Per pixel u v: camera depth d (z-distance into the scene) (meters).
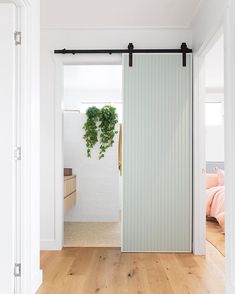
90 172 5.58
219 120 6.92
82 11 3.41
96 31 3.84
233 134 2.27
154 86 3.71
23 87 2.37
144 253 3.64
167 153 3.70
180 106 3.70
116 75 5.85
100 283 2.69
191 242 3.67
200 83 3.66
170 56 3.72
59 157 3.79
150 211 3.69
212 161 6.75
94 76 5.92
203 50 3.38
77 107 7.10
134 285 2.64
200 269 3.06
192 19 3.61
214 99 6.88
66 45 3.84
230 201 2.31
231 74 2.32
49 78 3.82
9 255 2.25
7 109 2.25
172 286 2.63
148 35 3.82
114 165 5.57
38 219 2.65
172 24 3.73
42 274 2.85
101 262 3.28
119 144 5.37
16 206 2.36
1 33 2.26
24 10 2.39
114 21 3.65
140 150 3.70
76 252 3.65
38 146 2.67
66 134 5.62
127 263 3.25
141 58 3.73
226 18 2.38
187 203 3.68
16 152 2.36
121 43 3.82
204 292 2.50
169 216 3.68
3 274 2.25
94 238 4.33
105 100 7.08
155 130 3.70
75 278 2.80
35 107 2.58
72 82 6.36
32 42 2.48
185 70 3.72
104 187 5.57
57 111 3.81
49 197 3.78
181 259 3.40
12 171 2.24
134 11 3.42
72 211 5.56
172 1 3.21
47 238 3.77
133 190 3.70
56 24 3.72
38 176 2.66
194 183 3.64
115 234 4.57
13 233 2.26
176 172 3.69
